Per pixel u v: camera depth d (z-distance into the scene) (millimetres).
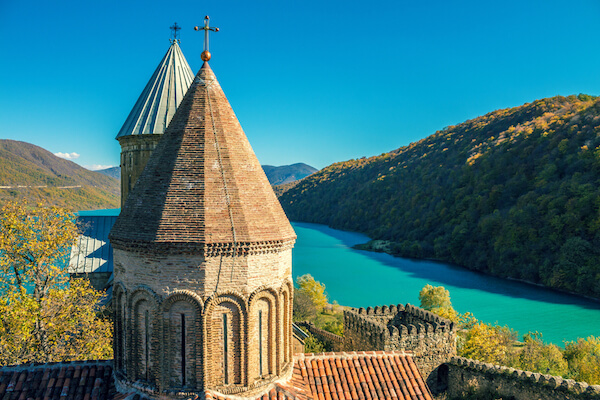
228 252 12266
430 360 28812
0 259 27906
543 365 37406
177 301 12234
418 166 158875
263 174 14383
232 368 12648
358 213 166875
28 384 13383
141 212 12781
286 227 14031
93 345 27469
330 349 38844
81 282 28656
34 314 25625
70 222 30344
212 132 13391
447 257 105125
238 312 12586
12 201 28844
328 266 101500
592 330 53500
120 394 12766
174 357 12398
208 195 12562
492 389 26406
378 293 76750
